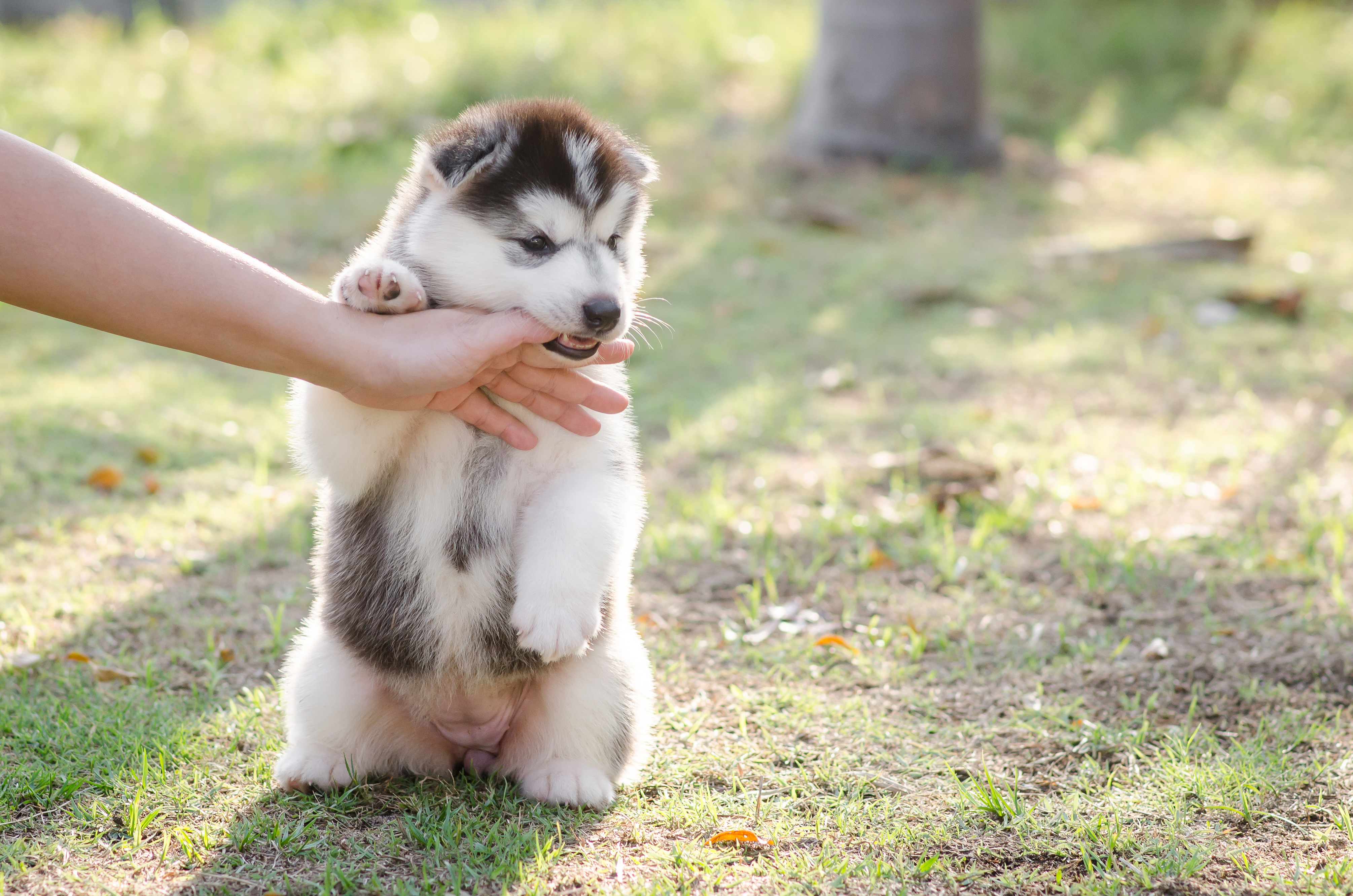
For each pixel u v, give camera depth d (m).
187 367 6.07
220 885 2.29
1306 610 3.58
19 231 2.26
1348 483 4.64
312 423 2.55
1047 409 5.60
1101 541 4.18
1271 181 10.16
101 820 2.52
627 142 3.15
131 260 2.31
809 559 4.18
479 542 2.66
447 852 2.43
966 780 2.80
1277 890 2.30
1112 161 10.63
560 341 2.62
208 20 13.13
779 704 3.14
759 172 9.53
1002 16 13.77
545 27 11.95
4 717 2.90
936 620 3.68
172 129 9.59
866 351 6.41
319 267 7.07
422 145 2.94
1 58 10.58
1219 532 4.25
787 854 2.46
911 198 9.30
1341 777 2.72
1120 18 13.56
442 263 2.71
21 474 4.61
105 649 3.39
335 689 2.69
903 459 4.92
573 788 2.65
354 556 2.69
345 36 11.61
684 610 3.76
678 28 12.30
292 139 9.55
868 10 9.73
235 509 4.47
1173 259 8.03
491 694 2.77
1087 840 2.48
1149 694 3.20
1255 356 6.23
